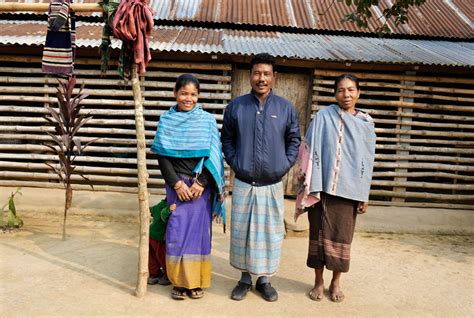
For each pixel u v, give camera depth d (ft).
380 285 11.46
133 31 9.36
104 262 12.14
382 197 19.16
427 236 16.21
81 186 17.85
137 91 10.04
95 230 14.97
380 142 18.40
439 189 19.72
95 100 17.62
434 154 18.72
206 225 10.07
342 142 9.83
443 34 21.15
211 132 9.99
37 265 11.71
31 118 17.57
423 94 17.87
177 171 9.95
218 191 9.99
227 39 18.31
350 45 18.74
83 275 11.22
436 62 16.29
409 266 12.97
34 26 18.67
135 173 17.87
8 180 18.21
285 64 17.01
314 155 9.93
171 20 20.27
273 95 10.14
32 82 17.53
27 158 17.76
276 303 10.14
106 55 10.24
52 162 17.93
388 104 17.83
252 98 10.05
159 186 18.38
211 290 10.73
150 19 9.62
